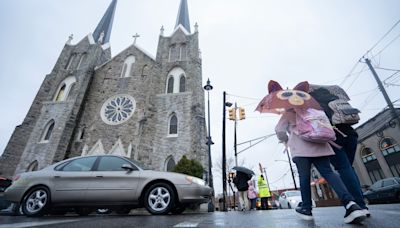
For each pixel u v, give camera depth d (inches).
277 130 138.7
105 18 1448.1
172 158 713.6
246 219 140.3
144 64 991.6
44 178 229.9
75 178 227.9
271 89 148.3
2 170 735.1
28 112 882.1
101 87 950.4
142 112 842.8
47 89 962.1
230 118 591.8
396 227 84.2
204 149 732.7
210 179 563.8
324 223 105.7
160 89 888.3
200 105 821.2
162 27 1115.9
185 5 1423.5
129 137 781.9
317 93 165.8
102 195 220.7
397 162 754.8
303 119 122.0
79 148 783.1
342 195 107.1
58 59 1050.1
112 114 862.5
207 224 117.5
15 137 809.5
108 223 132.0
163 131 770.8
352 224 99.0
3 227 113.4
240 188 390.3
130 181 226.5
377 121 821.9
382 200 561.9
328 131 115.8
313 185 1138.7
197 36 1040.2
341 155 142.3
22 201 224.4
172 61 967.6
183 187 224.1
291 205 592.1
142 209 480.1
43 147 772.6
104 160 247.1
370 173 868.0
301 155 121.5
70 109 855.1
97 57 1065.5
